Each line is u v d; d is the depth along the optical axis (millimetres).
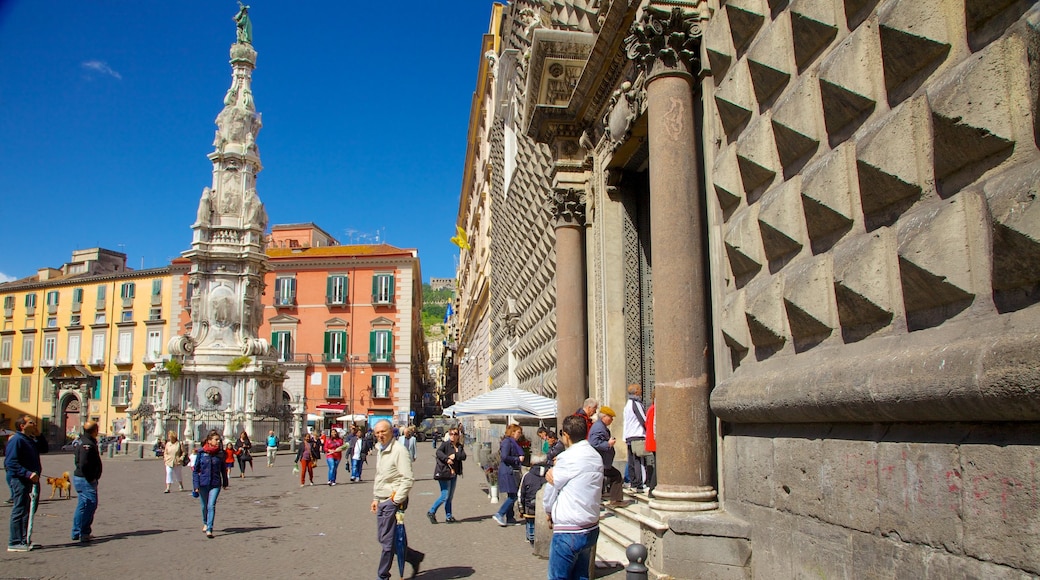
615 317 11859
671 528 6574
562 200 13328
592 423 10016
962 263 3951
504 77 27250
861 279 4777
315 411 63000
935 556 4039
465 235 63938
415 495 18125
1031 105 3486
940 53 4199
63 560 9539
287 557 9680
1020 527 3471
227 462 21578
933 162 4180
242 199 43156
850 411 4734
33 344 68750
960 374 3707
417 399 83500
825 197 5285
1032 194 3396
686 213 7375
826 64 5234
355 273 65438
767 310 6148
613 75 11094
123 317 65938
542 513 9133
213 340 40500
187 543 10977
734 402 6398
